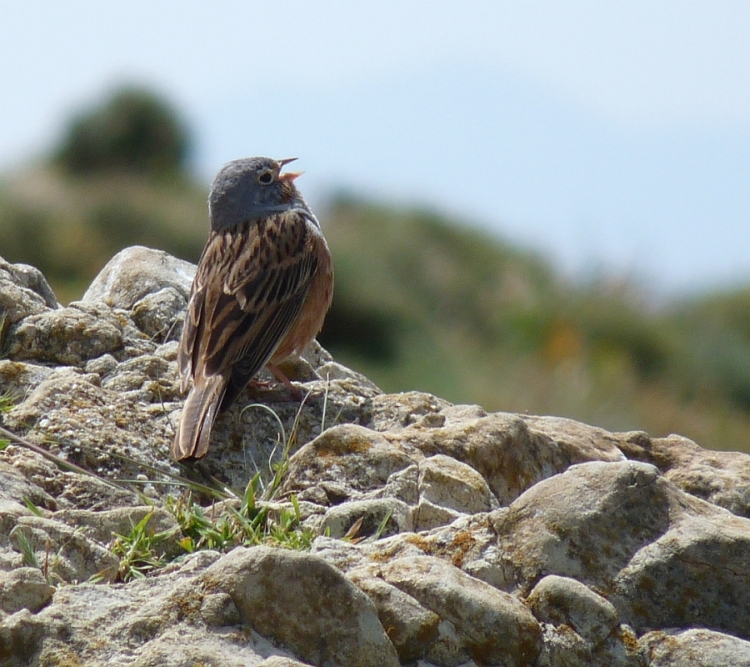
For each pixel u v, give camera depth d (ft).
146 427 30.63
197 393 32.22
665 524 23.41
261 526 25.57
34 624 19.35
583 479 23.82
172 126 220.64
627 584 22.50
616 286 124.88
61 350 34.37
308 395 33.99
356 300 129.70
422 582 21.15
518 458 30.32
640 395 110.73
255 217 40.14
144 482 27.84
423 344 125.70
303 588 20.10
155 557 23.86
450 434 29.81
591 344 119.24
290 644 19.89
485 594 21.35
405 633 20.53
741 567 22.76
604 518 23.20
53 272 148.87
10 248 147.54
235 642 19.60
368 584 21.02
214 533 24.61
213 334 35.24
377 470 27.99
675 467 32.81
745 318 137.39
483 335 136.67
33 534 22.61
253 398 34.40
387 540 23.59
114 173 208.74
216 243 39.01
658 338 119.65
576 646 21.26
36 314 35.09
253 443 32.04
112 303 39.58
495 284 154.20
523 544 23.07
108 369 33.81
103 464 28.50
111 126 215.72
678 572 22.65
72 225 157.69
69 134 212.84
